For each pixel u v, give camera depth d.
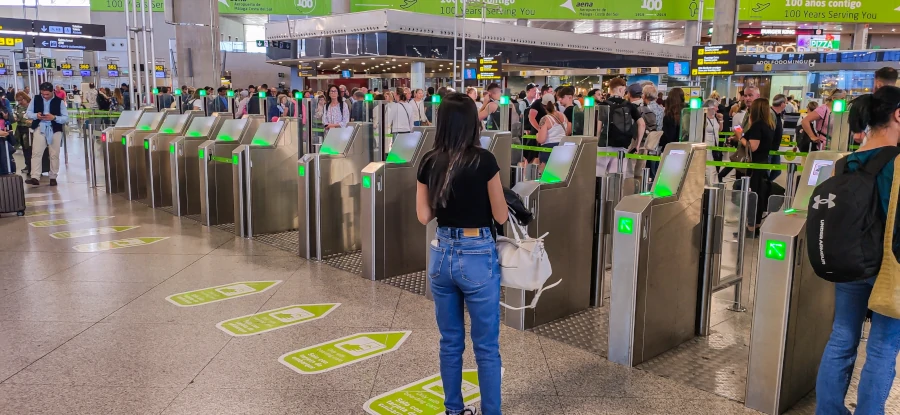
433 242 2.66
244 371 3.46
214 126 8.19
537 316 4.27
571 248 4.46
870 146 2.45
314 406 3.08
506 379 3.41
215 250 6.23
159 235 6.86
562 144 4.48
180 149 7.84
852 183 2.34
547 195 4.17
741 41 35.59
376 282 5.21
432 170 2.58
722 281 4.59
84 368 3.48
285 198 7.12
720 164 6.37
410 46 21.31
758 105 6.48
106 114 12.70
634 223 3.48
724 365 3.67
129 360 3.60
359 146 6.21
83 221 7.54
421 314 4.41
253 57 33.72
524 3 22.19
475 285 2.56
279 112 10.13
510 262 2.62
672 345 3.95
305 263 5.79
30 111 9.83
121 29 35.06
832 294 3.32
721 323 4.43
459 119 2.53
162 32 33.00
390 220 5.32
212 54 16.73
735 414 3.04
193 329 4.08
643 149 6.30
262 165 6.84
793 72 15.81
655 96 7.82
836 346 2.59
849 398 3.16
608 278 5.36
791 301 2.93
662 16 22.34
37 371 3.43
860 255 2.31
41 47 20.36
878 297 2.32
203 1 16.44
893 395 3.18
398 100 10.59
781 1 21.16
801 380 3.19
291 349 3.78
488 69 17.69
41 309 4.43
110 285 5.01
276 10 23.09
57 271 5.39
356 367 3.53
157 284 5.05
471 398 3.14
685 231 3.90
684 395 3.24
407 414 3.00
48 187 9.99
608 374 3.49
